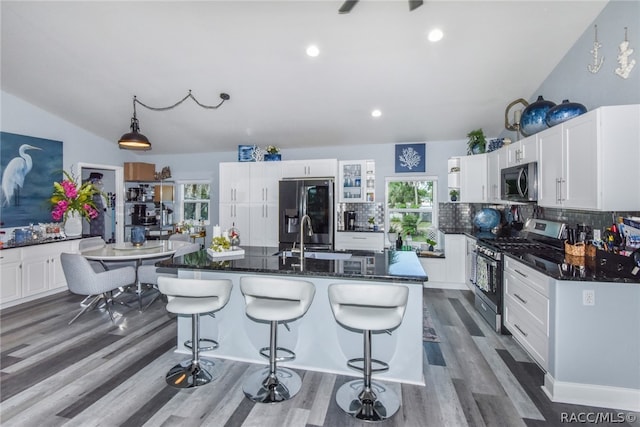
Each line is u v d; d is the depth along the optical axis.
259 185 5.22
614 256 2.05
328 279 2.36
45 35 2.99
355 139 5.09
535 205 3.65
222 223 5.36
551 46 2.89
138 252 3.58
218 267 2.34
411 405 1.99
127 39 3.00
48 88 3.94
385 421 1.85
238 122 4.63
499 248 3.06
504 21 2.62
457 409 1.95
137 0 2.52
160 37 2.95
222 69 3.39
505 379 2.29
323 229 4.74
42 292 4.14
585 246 2.57
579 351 2.01
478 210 4.89
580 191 2.28
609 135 2.05
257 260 2.59
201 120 4.61
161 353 2.68
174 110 4.34
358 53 3.06
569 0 2.42
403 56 3.08
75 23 2.82
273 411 1.94
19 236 4.07
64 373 2.36
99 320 3.41
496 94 3.67
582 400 2.00
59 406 1.98
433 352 2.70
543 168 2.81
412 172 5.12
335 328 2.37
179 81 3.65
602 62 2.51
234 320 2.59
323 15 2.61
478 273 3.61
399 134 4.85
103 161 5.47
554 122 2.57
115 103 4.24
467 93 3.67
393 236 4.81
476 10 2.51
